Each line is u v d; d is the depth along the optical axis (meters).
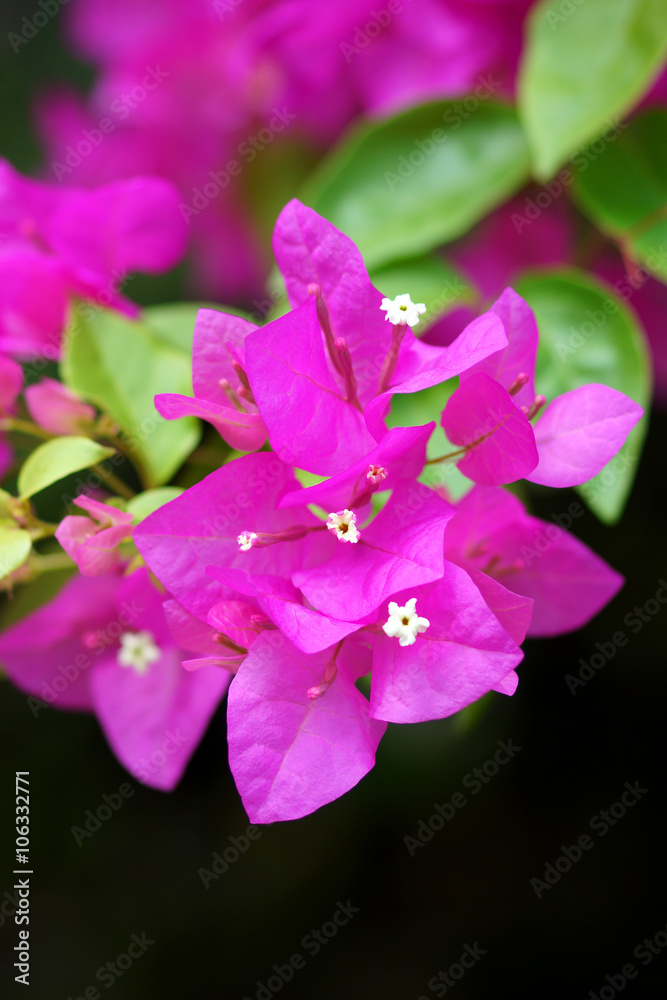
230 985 0.71
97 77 0.71
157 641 0.53
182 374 0.52
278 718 0.44
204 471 0.54
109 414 0.51
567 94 0.51
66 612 0.54
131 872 0.72
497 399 0.44
